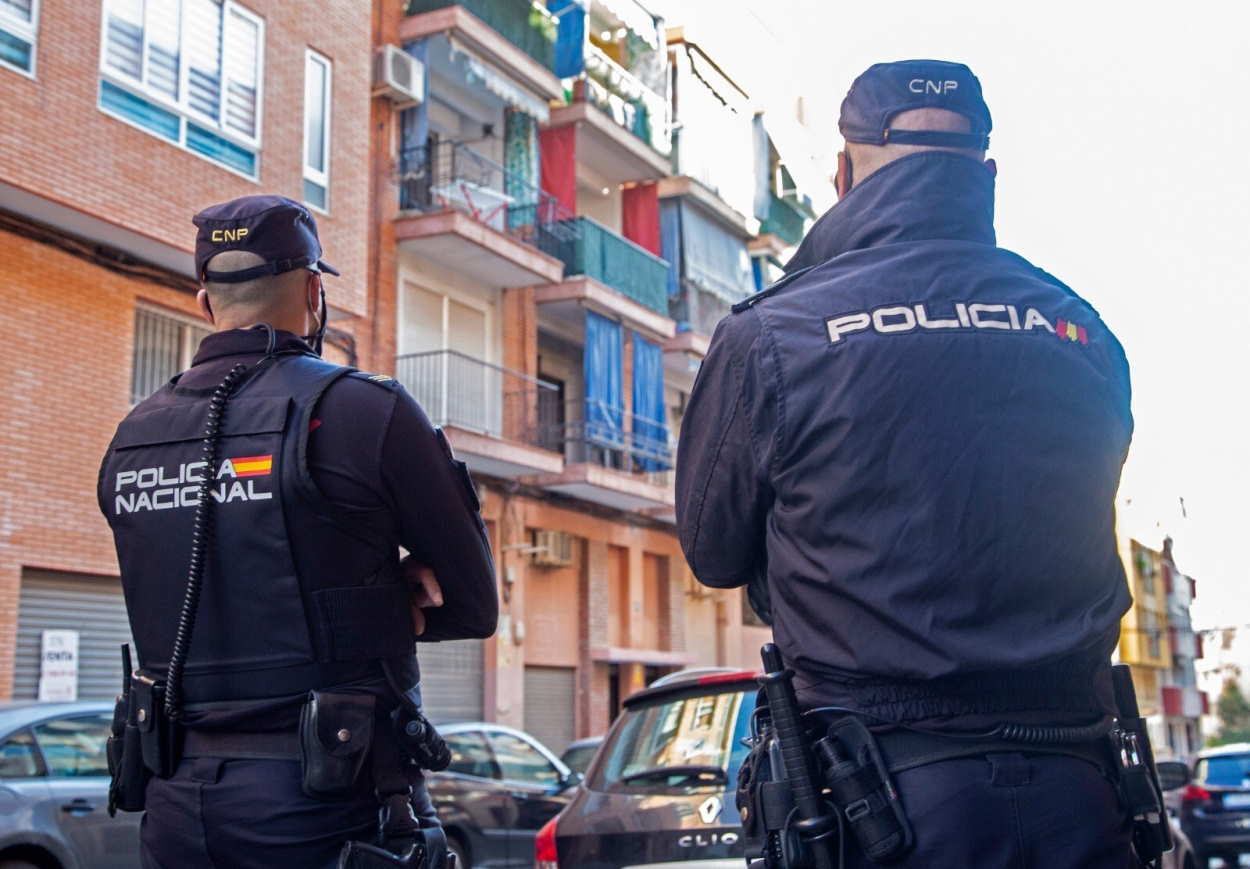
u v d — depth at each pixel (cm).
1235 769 1705
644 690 574
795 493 213
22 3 1295
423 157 2020
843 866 198
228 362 256
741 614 2902
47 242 1365
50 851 762
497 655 2139
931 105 238
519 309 2269
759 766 217
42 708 814
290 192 1606
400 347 1997
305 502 237
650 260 2506
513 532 2211
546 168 2359
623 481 2327
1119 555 220
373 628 239
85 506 1386
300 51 1641
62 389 1369
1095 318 230
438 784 1110
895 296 219
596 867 512
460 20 2019
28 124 1285
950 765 197
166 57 1452
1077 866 195
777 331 219
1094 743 208
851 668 204
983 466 206
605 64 2439
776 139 3084
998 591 202
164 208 1424
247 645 236
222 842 231
